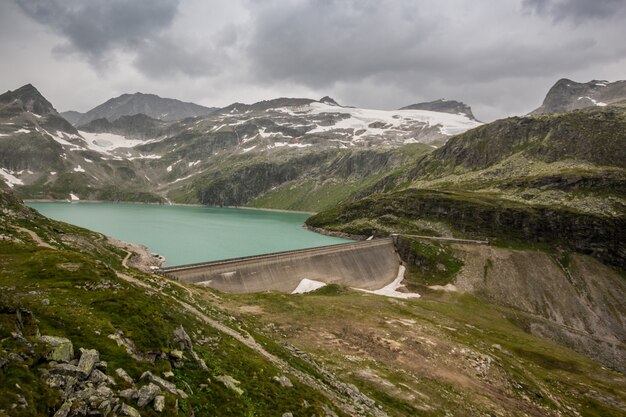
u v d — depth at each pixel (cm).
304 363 5228
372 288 17250
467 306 15762
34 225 9438
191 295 7606
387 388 5559
